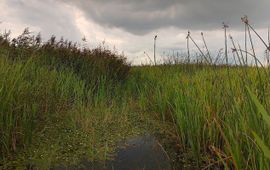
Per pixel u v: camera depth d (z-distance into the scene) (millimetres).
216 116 3748
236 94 3564
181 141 4320
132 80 8219
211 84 4480
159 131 5168
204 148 3672
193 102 4195
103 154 4102
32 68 5641
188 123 3975
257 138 1737
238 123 3188
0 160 3732
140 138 4824
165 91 6051
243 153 3035
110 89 7258
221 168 3434
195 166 3688
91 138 4562
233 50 3086
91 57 8164
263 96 2809
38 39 7379
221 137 3678
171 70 8133
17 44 6957
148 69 9320
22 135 4098
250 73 4891
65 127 4988
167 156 4023
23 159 3799
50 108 5254
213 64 4391
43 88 5184
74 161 3859
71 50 8109
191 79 5383
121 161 3895
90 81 7316
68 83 6258
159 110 5766
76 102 6023
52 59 7277
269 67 2865
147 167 3711
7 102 3932
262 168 2279
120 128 5234
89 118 5289
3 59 5004
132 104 6699
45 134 4656
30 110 4316
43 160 3793
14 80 4320
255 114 2662
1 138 3826
